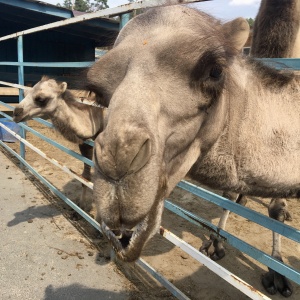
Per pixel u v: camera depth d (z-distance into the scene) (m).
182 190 6.66
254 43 3.22
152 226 1.67
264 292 3.84
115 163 1.46
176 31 1.81
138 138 1.48
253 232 5.10
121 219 1.55
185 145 1.93
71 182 6.93
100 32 12.23
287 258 4.45
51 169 7.72
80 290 3.71
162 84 1.73
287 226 2.15
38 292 3.66
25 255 4.30
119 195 1.51
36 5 10.05
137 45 1.83
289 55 3.00
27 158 8.53
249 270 4.22
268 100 2.31
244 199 4.48
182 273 4.08
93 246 4.59
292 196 2.50
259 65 2.35
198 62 1.75
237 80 2.18
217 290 3.82
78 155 4.52
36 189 6.45
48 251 4.42
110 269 4.11
